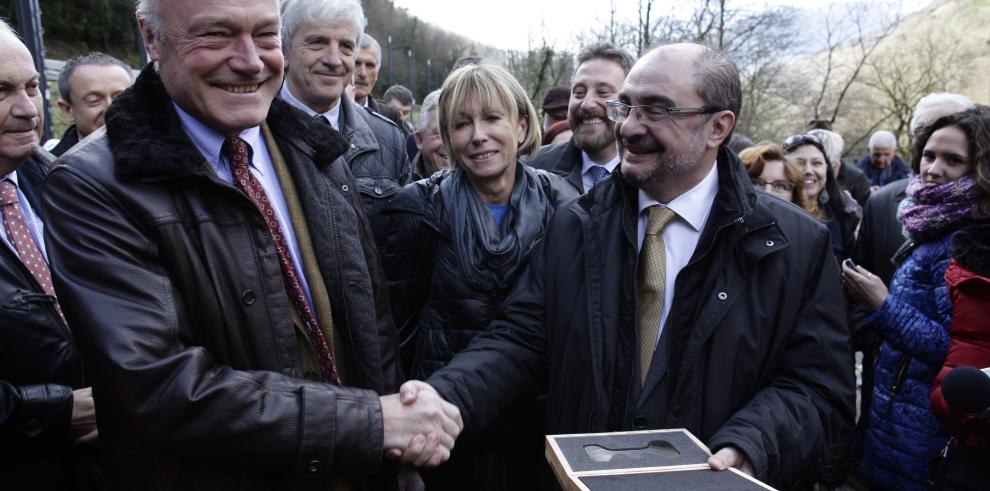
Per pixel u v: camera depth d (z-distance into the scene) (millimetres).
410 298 2193
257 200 1379
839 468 2359
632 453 1343
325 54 2514
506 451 2053
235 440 1168
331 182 1560
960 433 1835
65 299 1170
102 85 3131
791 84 16781
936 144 2207
